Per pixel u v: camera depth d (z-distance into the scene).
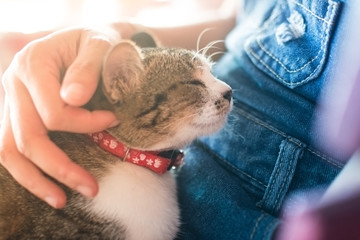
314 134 0.34
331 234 0.19
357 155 0.22
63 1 0.70
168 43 0.51
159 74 0.39
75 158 0.37
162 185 0.39
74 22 0.62
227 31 0.54
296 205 0.32
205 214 0.36
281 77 0.37
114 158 0.38
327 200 0.20
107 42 0.34
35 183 0.31
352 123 0.22
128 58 0.36
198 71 0.41
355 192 0.19
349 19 0.31
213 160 0.40
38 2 0.67
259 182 0.36
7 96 0.32
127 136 0.38
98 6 0.73
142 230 0.36
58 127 0.30
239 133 0.39
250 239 0.31
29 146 0.30
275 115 0.37
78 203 0.35
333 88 0.31
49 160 0.29
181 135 0.39
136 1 0.77
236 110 0.41
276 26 0.40
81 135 0.38
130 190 0.37
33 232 0.35
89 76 0.30
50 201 0.31
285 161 0.35
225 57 0.47
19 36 0.42
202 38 0.52
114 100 0.36
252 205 0.35
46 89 0.30
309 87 0.35
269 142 0.37
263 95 0.39
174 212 0.38
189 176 0.39
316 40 0.35
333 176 0.32
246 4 0.47
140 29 0.46
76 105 0.29
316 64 0.35
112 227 0.36
